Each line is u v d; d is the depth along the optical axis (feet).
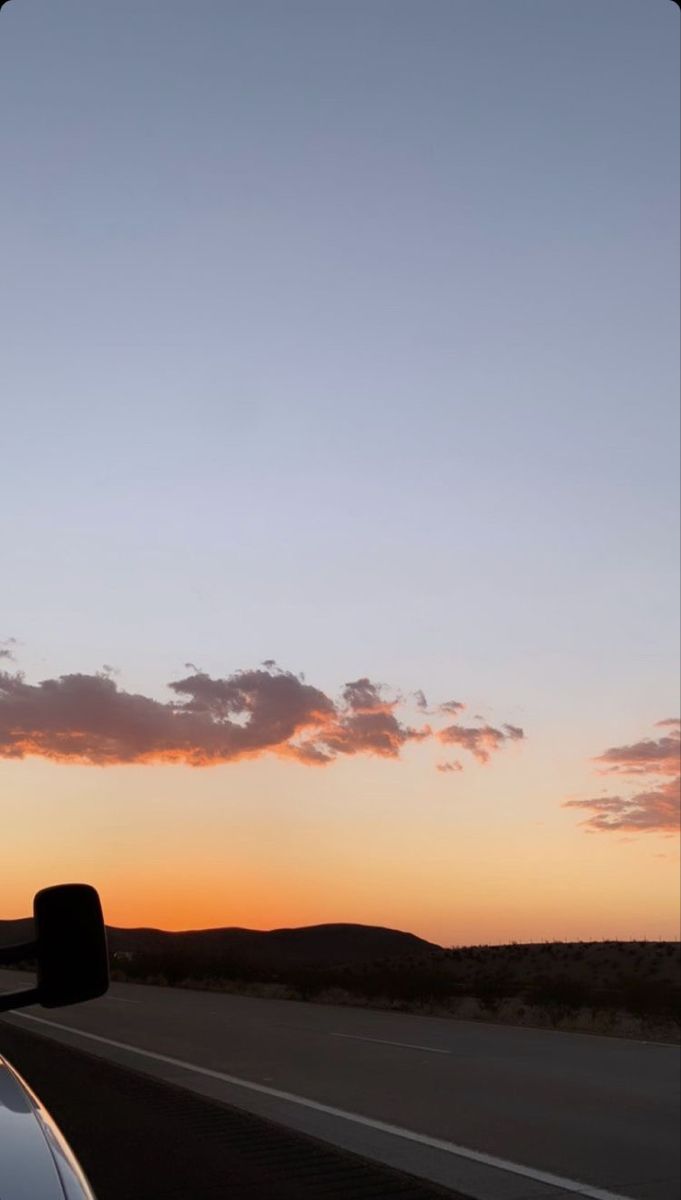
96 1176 33.83
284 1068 58.13
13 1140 9.70
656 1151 37.40
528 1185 32.68
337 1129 41.42
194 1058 62.80
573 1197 31.30
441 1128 41.47
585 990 108.88
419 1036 74.38
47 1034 77.82
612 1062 59.72
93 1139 39.60
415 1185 32.68
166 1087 51.70
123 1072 57.06
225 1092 50.16
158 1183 32.94
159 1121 43.04
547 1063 59.47
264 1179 33.47
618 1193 31.76
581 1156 36.63
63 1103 47.21
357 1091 50.19
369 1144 38.65
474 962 246.88
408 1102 47.19
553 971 225.56
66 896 10.98
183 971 167.12
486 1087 51.21
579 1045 68.13
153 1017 92.07
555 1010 98.53
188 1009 101.91
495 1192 31.83
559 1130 40.98
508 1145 38.42
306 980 141.38
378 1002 117.80
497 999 116.98
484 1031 78.64
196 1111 45.24
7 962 10.69
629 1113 44.32
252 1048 67.56
